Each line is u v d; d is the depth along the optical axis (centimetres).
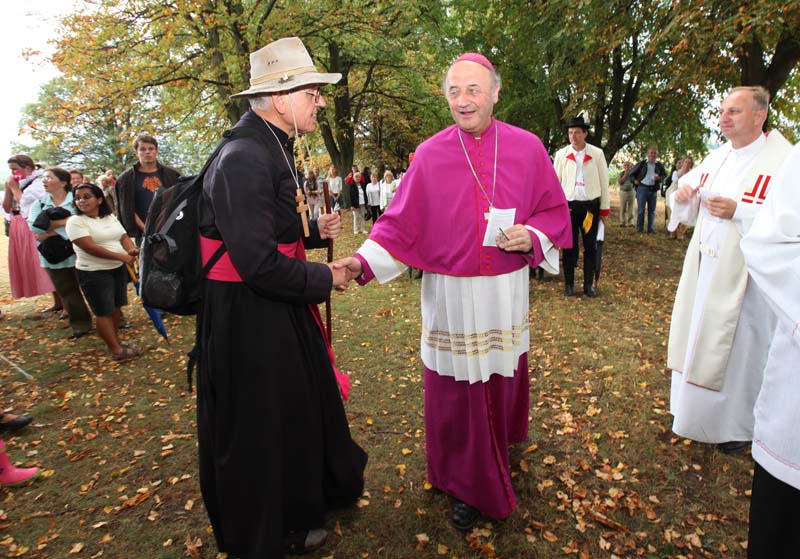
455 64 214
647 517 244
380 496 266
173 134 1130
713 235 269
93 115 1001
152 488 284
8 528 256
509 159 223
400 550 230
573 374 399
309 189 241
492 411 230
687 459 285
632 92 1187
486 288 222
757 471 154
